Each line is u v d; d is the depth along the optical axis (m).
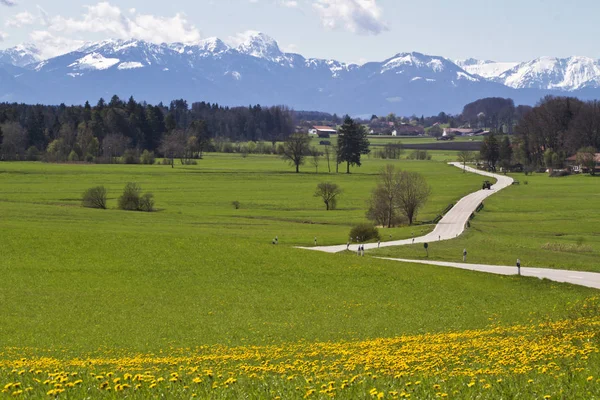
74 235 72.69
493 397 14.21
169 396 14.61
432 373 17.91
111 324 43.12
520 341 27.16
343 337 38.00
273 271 61.94
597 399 13.62
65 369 22.53
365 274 61.12
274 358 27.22
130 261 63.81
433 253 77.44
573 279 59.50
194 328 41.97
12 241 68.56
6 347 35.53
